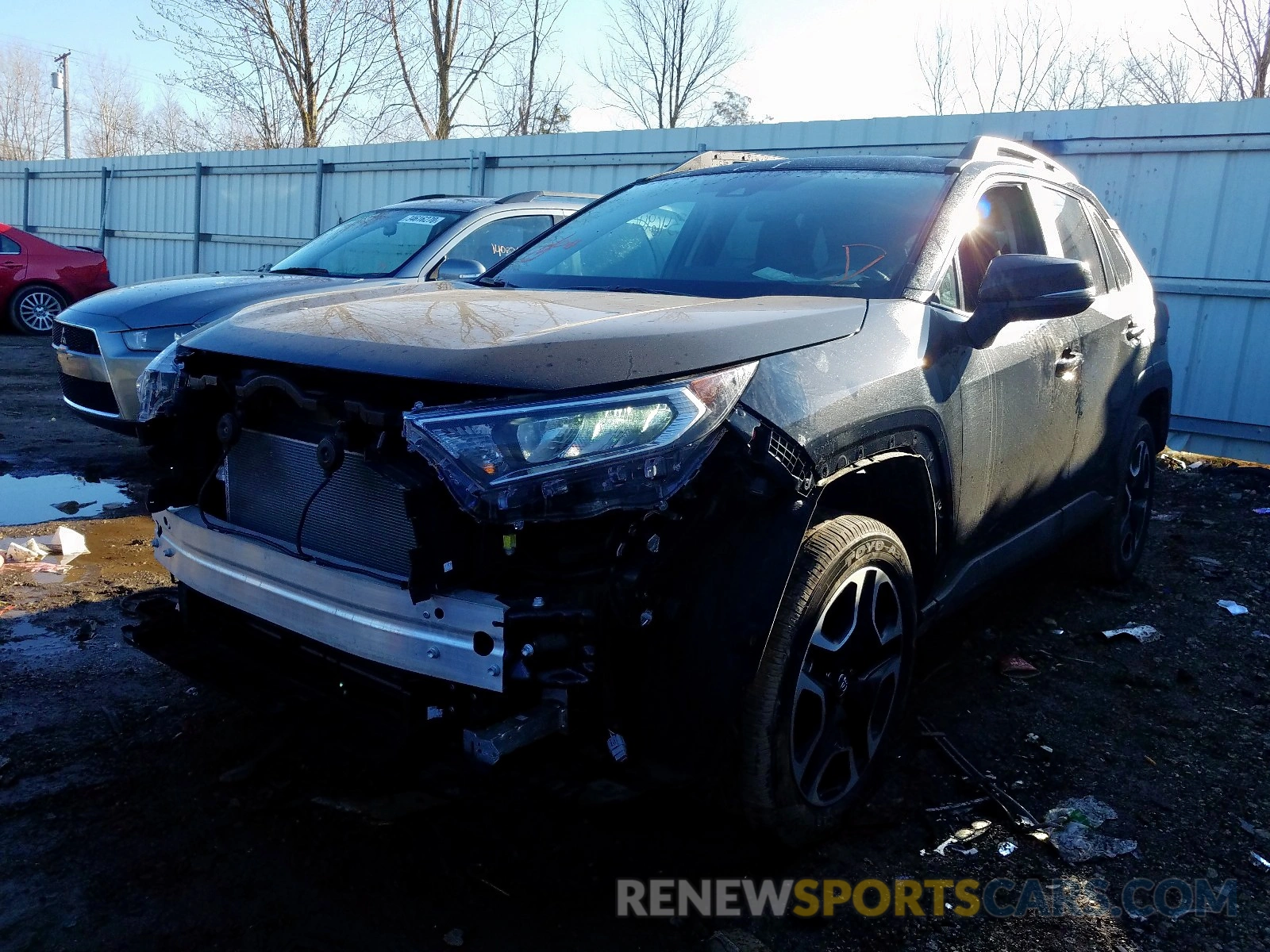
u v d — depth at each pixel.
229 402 2.62
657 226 3.71
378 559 2.29
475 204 6.96
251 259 16.75
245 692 2.49
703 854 2.60
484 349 2.20
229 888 2.39
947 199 3.35
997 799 2.90
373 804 2.70
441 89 24.33
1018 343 3.38
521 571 2.14
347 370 2.24
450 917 2.33
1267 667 3.99
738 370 2.29
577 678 2.11
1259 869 2.64
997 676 3.81
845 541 2.52
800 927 2.36
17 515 5.46
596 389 2.11
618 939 2.28
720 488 2.26
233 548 2.52
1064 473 3.91
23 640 3.79
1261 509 6.58
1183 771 3.13
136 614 2.98
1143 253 8.52
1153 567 5.29
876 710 2.80
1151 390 4.70
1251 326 8.11
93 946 2.19
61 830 2.60
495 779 2.16
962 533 3.13
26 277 14.65
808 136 10.16
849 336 2.64
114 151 46.66
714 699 2.22
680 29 24.98
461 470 1.97
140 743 3.04
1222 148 8.03
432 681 2.17
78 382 6.11
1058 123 8.77
